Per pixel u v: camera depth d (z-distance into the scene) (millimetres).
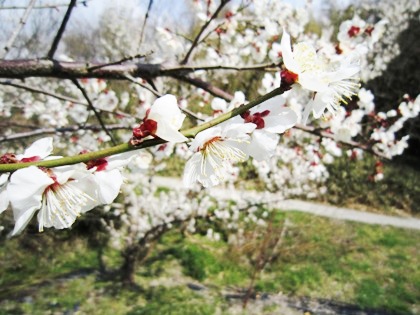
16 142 6305
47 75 2391
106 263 7746
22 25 2354
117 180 1050
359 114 4191
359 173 12672
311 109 1115
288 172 8156
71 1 2250
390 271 8109
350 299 7172
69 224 1058
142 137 955
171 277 7504
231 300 6910
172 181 10602
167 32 3824
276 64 2473
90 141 5133
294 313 6676
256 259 7738
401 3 13695
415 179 13484
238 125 1094
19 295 6590
